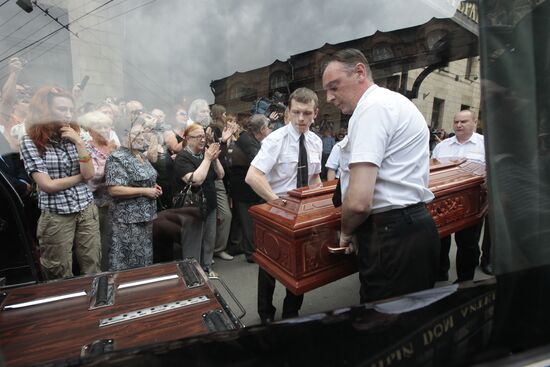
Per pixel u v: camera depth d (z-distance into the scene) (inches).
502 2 25.4
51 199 66.8
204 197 89.4
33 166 62.5
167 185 88.9
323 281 50.1
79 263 75.3
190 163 85.3
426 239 46.0
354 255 53.5
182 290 43.9
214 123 80.4
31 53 39.9
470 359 25.5
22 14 37.7
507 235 28.0
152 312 38.0
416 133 44.3
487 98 26.3
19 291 43.6
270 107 75.1
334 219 50.9
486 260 78.6
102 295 41.9
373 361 23.0
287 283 49.3
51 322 36.1
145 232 78.8
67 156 67.0
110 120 55.2
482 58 25.8
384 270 45.7
